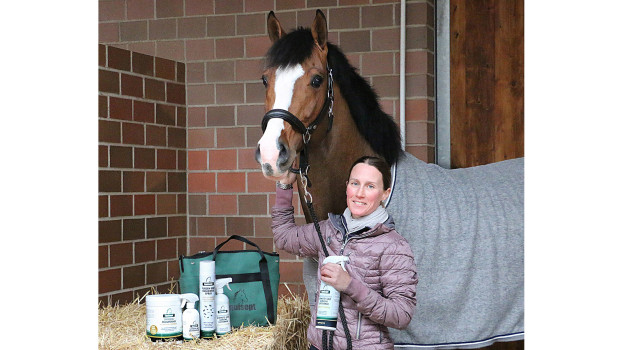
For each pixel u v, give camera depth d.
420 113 3.40
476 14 3.49
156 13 3.89
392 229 1.98
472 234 2.33
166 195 3.73
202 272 2.70
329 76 2.17
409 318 1.89
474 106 3.50
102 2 3.98
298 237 2.17
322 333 1.97
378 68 3.48
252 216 3.75
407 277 1.91
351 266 1.95
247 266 2.85
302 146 2.13
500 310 2.37
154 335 2.66
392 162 2.32
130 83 3.47
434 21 3.52
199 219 3.86
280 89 2.04
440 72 3.53
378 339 1.92
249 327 2.77
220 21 3.78
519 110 3.45
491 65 3.48
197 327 2.66
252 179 3.75
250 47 3.73
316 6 3.60
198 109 3.84
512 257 2.40
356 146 2.29
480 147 3.50
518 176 2.63
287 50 2.07
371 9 3.49
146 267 3.60
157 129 3.65
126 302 3.46
